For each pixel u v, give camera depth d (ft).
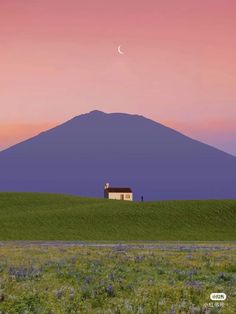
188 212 414.00
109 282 63.62
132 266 83.25
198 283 64.18
